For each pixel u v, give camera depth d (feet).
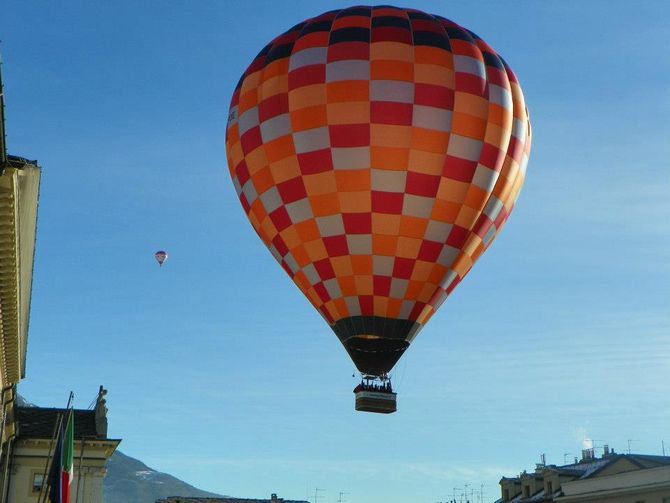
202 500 260.42
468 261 108.27
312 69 104.42
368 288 103.81
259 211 109.29
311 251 105.09
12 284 111.34
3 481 176.14
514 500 232.53
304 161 103.19
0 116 78.69
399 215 102.32
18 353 139.85
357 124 101.86
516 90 111.86
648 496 189.47
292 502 267.39
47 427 186.70
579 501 204.74
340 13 110.11
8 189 92.17
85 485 183.73
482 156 105.09
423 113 102.47
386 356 104.94
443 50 106.11
